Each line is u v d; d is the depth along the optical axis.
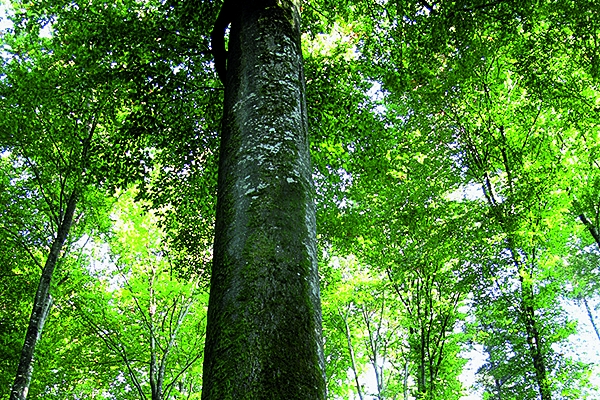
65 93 7.50
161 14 6.93
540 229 10.89
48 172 10.37
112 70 6.75
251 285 2.12
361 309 17.78
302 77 3.39
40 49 9.40
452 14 6.59
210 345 2.03
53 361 12.23
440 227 10.80
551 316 10.93
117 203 12.98
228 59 3.62
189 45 6.68
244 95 3.10
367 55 7.76
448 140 12.09
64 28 7.13
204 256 9.16
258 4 3.74
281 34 3.51
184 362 14.41
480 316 12.99
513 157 11.34
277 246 2.28
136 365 14.03
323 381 1.92
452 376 14.55
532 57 7.95
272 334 1.94
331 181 8.45
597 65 7.20
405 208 10.80
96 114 7.97
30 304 11.90
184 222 8.78
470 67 9.02
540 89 8.64
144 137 7.21
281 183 2.58
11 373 11.02
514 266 11.11
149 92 6.94
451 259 11.63
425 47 7.12
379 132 7.71
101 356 13.39
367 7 7.56
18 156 10.56
